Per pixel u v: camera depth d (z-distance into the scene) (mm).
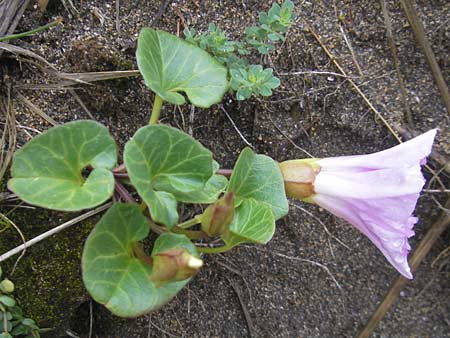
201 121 201
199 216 158
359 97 208
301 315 222
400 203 158
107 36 192
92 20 193
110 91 189
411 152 159
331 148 212
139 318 205
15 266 174
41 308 180
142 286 147
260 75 182
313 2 209
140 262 150
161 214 144
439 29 208
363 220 167
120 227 146
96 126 148
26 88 182
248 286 217
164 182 153
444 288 225
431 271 224
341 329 224
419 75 210
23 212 172
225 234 156
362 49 210
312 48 206
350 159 168
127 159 141
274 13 189
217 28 187
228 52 190
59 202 142
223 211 144
